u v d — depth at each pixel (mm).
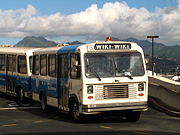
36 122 13477
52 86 15672
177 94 16562
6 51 23328
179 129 11641
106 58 12805
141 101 12930
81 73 12492
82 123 13133
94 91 12438
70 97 13617
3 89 23875
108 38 13938
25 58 20453
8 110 17828
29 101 21719
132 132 10711
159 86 19047
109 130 11188
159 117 15227
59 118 14766
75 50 13086
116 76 12711
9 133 10781
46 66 16516
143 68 13156
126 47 13156
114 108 12562
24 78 20625
